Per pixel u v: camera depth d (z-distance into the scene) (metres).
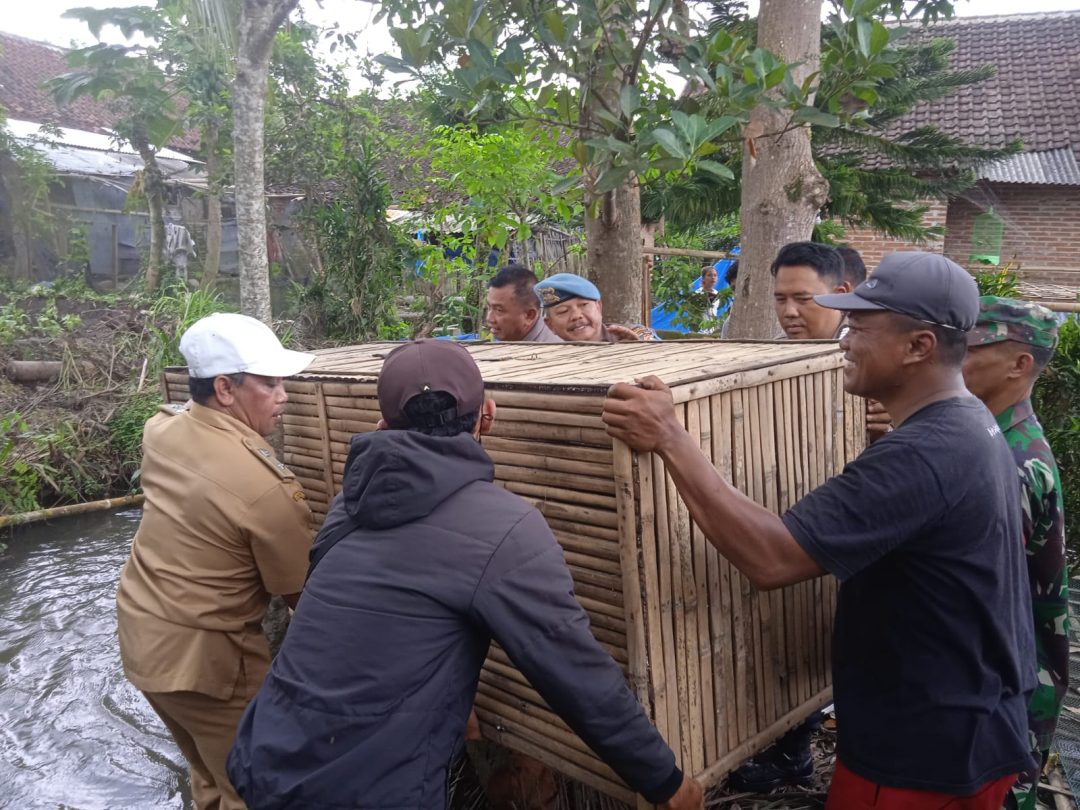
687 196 6.84
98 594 4.75
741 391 1.68
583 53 2.93
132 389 7.48
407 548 1.43
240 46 3.13
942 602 1.46
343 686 1.39
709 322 7.68
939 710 1.48
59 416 7.02
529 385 1.61
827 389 1.94
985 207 10.73
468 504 1.45
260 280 3.23
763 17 3.41
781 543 1.43
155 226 11.62
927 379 1.54
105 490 6.71
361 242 8.95
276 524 2.08
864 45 2.66
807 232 3.57
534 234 8.94
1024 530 1.81
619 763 1.42
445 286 9.96
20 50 16.91
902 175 7.33
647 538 1.49
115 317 9.27
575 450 1.55
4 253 12.48
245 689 2.19
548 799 2.14
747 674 1.77
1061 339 3.28
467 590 1.39
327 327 9.38
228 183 11.78
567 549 1.61
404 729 1.37
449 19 2.71
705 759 1.67
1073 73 11.61
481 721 1.92
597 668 1.41
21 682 3.74
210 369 2.12
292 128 10.48
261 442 2.17
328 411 2.19
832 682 1.86
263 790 1.39
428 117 10.25
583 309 3.59
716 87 2.69
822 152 7.81
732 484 1.66
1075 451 3.20
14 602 4.65
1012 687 1.53
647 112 2.91
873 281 1.55
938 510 1.41
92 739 3.28
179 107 14.16
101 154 14.38
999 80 11.76
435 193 9.30
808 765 2.20
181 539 2.10
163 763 3.11
